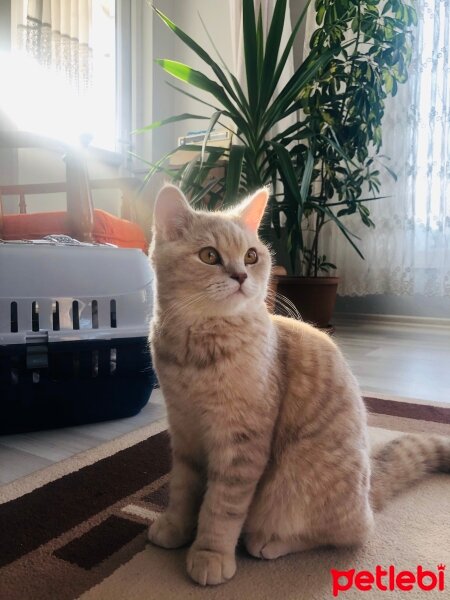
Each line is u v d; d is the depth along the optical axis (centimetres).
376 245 306
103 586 70
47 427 131
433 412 145
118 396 136
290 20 324
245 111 225
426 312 323
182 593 69
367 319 334
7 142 163
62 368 126
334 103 257
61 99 297
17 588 69
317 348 85
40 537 80
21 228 192
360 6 261
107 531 83
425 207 296
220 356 76
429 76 288
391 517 90
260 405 75
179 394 79
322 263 286
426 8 285
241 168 208
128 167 367
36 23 279
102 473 103
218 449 76
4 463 109
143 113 373
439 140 288
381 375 192
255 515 81
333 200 308
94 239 183
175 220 87
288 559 78
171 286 83
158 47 369
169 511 83
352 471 80
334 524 79
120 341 132
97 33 338
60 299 125
